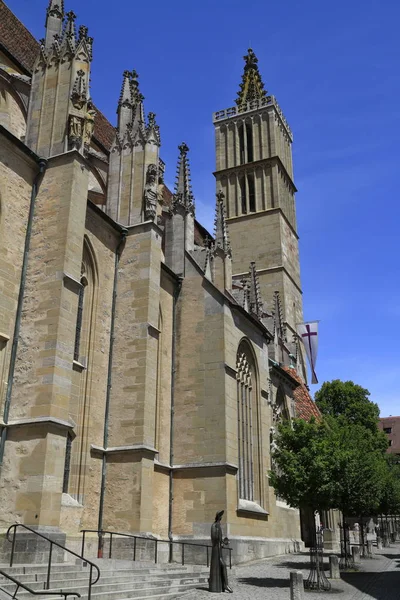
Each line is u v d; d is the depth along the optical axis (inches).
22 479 791.7
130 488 1010.7
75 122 992.2
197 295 1352.1
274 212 2790.4
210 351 1293.1
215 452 1210.6
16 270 909.8
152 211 1201.4
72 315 896.9
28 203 957.8
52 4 1117.7
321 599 809.5
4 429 824.9
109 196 1255.5
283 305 2628.0
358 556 1472.7
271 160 2891.2
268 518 1423.5
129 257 1180.5
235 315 1405.0
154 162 1252.5
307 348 2480.3
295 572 708.0
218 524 845.2
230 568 1069.8
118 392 1089.4
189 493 1198.3
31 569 683.4
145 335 1106.7
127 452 1032.2
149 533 989.2
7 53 1266.0
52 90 1039.0
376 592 880.9
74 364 1008.9
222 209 1508.4
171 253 1414.9
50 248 920.3
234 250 2800.2
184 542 1136.2
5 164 923.4
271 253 2731.3
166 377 1289.4
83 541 885.2
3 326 866.8
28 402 837.2
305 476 957.2
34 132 1024.2
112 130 1834.4
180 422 1268.5
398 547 2246.6
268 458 1502.2
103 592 679.7
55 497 791.7
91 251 1105.4
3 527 776.9
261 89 3193.9
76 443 997.2
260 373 1539.1
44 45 1086.4
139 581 788.0
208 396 1259.8
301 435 1012.5
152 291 1149.1
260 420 1493.6
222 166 3019.2
